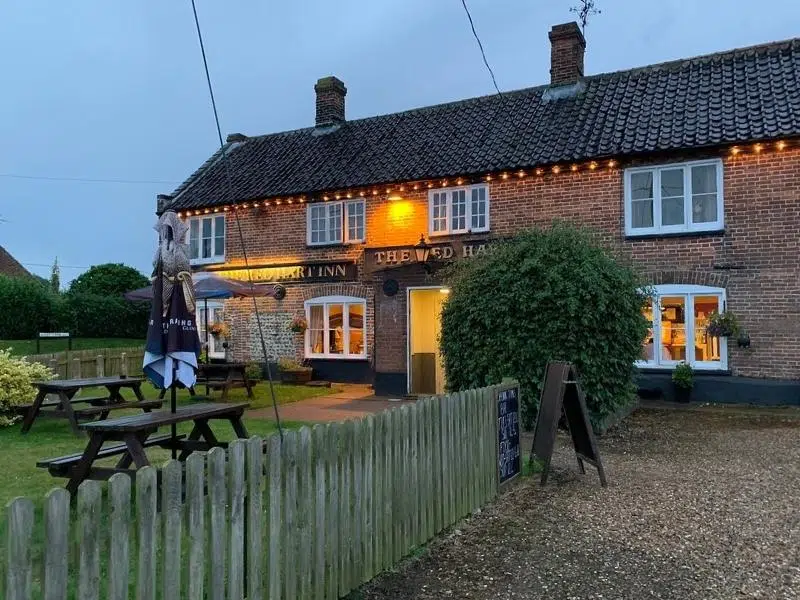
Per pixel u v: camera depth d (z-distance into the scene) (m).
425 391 15.95
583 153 14.34
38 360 14.53
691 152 13.44
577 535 5.46
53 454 8.16
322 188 17.39
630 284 10.23
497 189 15.52
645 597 4.28
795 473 7.52
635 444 9.34
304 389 16.19
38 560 4.31
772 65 14.97
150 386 16.17
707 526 5.67
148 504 3.03
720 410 12.40
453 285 11.07
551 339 9.84
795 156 12.63
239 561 3.58
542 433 7.43
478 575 4.66
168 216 6.51
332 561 4.23
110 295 28.69
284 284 18.41
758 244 12.95
